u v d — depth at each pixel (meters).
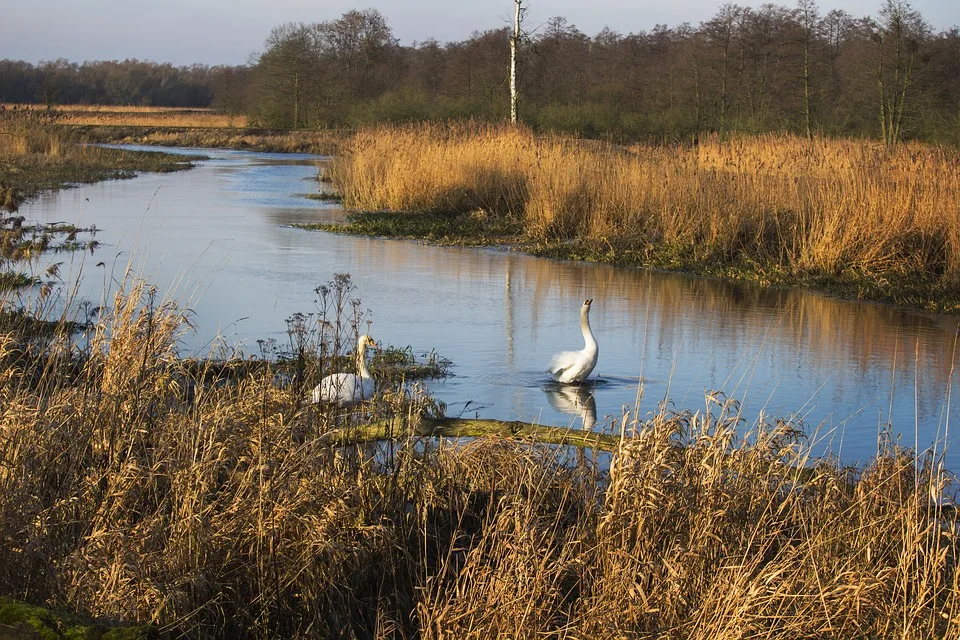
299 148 67.56
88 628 3.62
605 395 10.18
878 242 17.67
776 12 51.06
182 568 4.75
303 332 8.56
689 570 4.73
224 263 18.17
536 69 58.72
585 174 23.84
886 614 4.75
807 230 19.34
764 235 19.86
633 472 4.96
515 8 41.84
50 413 5.50
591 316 14.42
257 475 5.23
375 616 5.04
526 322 13.85
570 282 17.42
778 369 11.46
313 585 4.89
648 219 21.31
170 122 84.00
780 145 24.64
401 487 5.77
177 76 139.88
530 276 17.97
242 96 94.69
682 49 59.88
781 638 4.47
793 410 9.82
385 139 30.81
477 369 11.10
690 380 10.90
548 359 11.68
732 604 4.46
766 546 4.99
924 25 40.97
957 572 4.80
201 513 4.88
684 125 48.97
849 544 5.30
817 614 4.65
